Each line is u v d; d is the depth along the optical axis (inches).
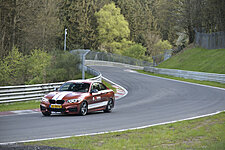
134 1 4884.4
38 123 404.2
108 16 3166.8
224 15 1990.7
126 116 493.0
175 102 708.7
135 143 290.7
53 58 1389.0
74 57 1497.3
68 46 2915.8
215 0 2011.6
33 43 1769.2
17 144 277.1
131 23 4232.3
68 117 468.4
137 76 1587.1
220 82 1197.1
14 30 1419.8
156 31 4515.3
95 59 2564.0
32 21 1537.9
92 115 501.4
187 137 327.3
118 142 290.0
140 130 359.6
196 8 2255.2
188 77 1435.8
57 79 1302.9
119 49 3427.7
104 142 292.8
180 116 495.2
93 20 3181.6
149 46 3998.5
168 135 331.0
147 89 1034.7
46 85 772.0
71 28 2957.7
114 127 387.5
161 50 3811.5
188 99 767.7
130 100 759.1
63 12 2962.6
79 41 2979.8
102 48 3395.7
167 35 4530.0
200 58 1877.5
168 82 1278.3
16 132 339.6
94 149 260.8
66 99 475.5
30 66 1045.2
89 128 374.9
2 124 394.0
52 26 2081.7
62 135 328.2
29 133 335.0
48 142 287.6
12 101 680.4
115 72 1811.0
